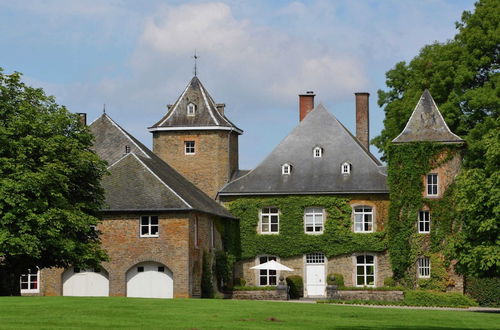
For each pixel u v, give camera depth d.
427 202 64.31
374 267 65.62
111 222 59.22
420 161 64.62
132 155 61.56
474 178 48.16
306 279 66.75
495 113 64.62
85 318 33.31
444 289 63.50
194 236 59.88
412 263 64.38
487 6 67.00
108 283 59.25
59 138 49.38
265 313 37.28
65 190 48.56
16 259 50.25
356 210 66.44
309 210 67.25
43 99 51.41
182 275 58.22
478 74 67.06
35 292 60.00
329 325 33.69
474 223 47.91
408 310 43.34
